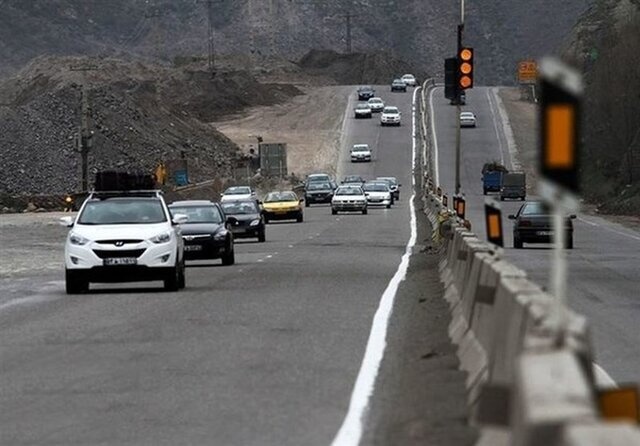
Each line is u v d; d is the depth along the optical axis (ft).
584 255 361.30
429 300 200.85
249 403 109.19
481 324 115.44
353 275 267.80
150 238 230.48
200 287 241.35
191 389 117.50
